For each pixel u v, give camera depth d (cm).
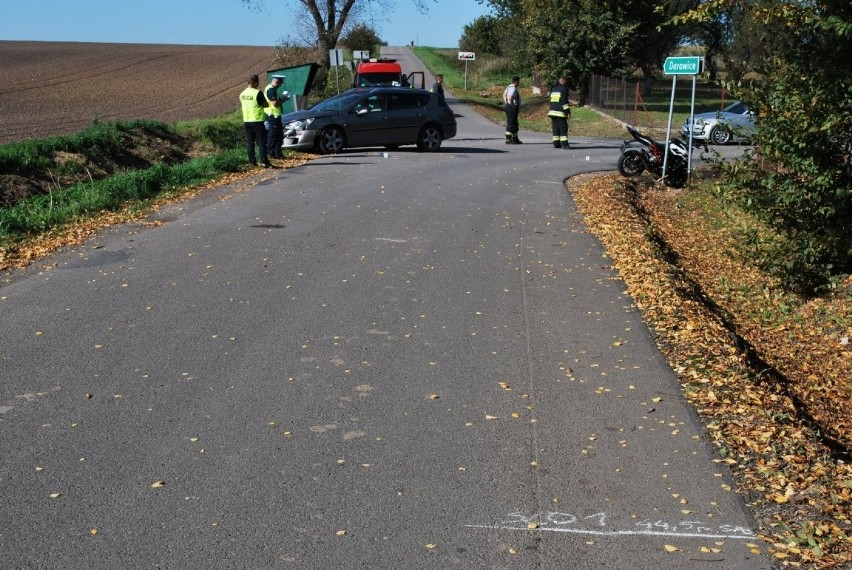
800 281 1026
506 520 459
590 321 808
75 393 625
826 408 716
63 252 1066
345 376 666
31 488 486
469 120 4147
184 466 516
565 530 450
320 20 4594
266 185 1650
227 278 949
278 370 677
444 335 767
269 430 569
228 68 6756
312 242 1139
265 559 421
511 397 627
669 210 1678
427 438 559
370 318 813
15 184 1644
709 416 591
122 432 562
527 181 1803
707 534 446
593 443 552
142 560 418
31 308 828
